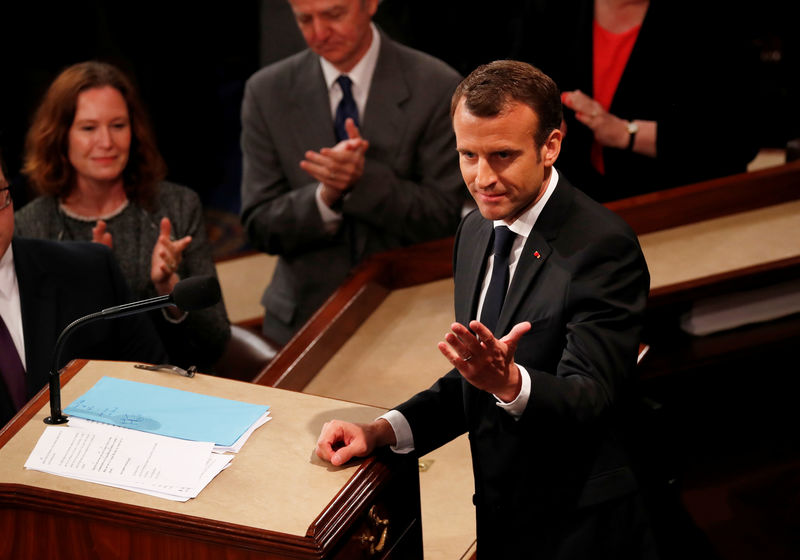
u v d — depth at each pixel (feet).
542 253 23.61
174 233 42.16
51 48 71.36
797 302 44.86
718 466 43.88
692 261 41.98
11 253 30.83
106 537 20.72
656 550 24.20
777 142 61.46
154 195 42.11
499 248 24.47
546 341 23.40
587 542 23.91
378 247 48.11
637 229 45.27
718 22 45.85
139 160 41.73
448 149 47.73
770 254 41.93
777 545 39.11
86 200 41.32
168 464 21.77
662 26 45.73
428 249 42.47
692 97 46.75
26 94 70.08
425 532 27.50
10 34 69.31
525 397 21.40
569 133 48.37
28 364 30.04
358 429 22.81
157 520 20.13
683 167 48.14
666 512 31.01
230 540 19.71
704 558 37.19
